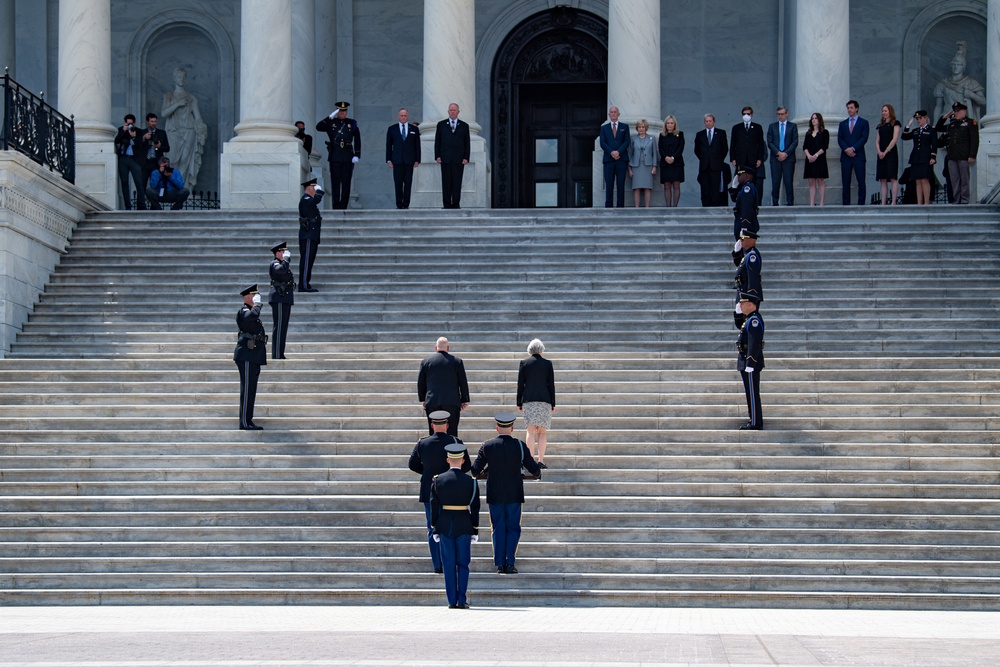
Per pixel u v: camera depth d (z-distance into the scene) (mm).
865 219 36344
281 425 27516
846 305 32438
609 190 40000
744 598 21750
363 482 25031
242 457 26031
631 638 17625
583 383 28500
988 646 17031
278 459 26000
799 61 42719
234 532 23766
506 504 22375
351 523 24016
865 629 18812
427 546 23172
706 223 36344
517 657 16016
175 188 42875
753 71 52969
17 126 35500
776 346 30984
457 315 32656
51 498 24781
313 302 33500
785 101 51438
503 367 29484
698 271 33938
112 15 53938
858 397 27656
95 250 36625
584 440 26562
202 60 54375
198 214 38000
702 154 40188
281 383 28922
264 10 42406
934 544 23078
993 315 31797
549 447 26172
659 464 25531
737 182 34250
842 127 39656
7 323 32969
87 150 42594
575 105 54719
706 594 21750
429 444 22422
